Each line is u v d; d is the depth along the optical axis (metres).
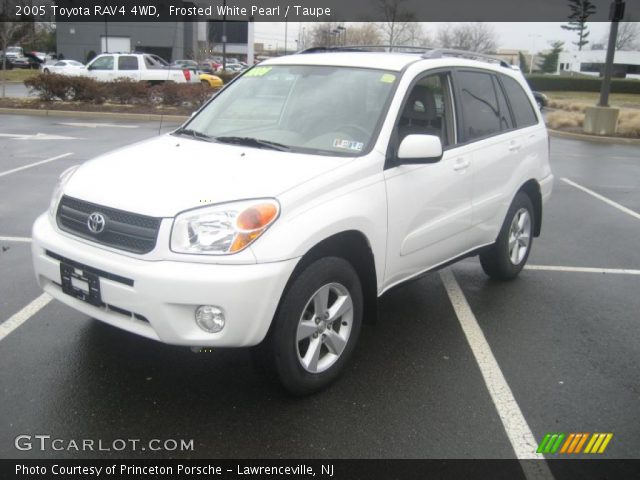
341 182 3.53
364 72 4.34
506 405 3.57
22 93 27.47
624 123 20.20
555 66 90.00
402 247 4.00
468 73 4.91
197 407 3.41
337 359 3.66
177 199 3.16
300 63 4.67
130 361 3.86
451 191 4.40
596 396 3.72
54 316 4.44
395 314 4.84
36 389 3.50
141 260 3.09
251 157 3.71
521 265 5.72
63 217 3.49
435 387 3.74
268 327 3.15
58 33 55.06
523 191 5.61
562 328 4.69
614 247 6.98
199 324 3.06
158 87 21.75
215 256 3.03
